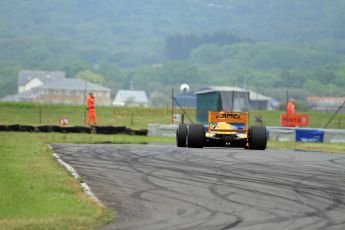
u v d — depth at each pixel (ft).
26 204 127.34
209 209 132.77
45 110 637.71
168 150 263.49
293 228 116.57
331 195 151.94
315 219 124.57
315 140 396.57
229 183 167.63
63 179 165.48
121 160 220.64
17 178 160.45
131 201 140.36
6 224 111.45
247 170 195.42
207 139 261.03
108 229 114.32
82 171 187.93
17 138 330.13
